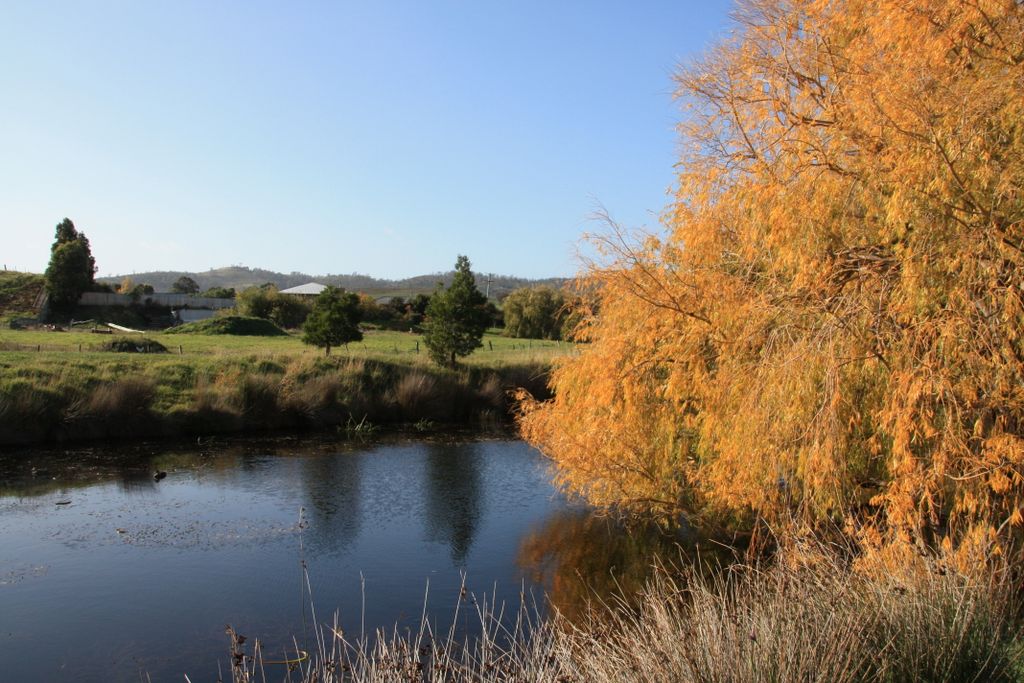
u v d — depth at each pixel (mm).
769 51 9641
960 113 6531
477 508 14094
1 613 8828
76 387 20125
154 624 8562
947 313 6617
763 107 9352
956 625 4996
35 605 9062
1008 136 6820
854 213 7723
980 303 6445
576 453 11625
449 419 26375
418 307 62844
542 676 5383
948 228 6578
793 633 4641
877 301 7328
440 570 10648
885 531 7367
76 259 59281
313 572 10445
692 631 4938
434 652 6336
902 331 6945
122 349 30688
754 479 8141
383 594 9633
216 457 18266
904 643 4824
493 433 23484
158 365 23719
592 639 5578
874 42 7980
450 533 12445
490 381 28125
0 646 7973
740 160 9961
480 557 11227
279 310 58906
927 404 6602
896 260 7242
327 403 24234
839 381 7312
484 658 6285
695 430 10875
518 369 29812
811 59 9070
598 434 11297
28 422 18781
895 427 6723
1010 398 6383
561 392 12305
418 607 9203
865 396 7719
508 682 5660
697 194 10555
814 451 7195
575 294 12227
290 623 8664
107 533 11938
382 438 21984
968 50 7066
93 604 9125
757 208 8672
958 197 6594
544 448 13562
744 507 9359
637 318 10766
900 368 6953
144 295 65125
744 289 9117
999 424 6355
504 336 43781
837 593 5309
